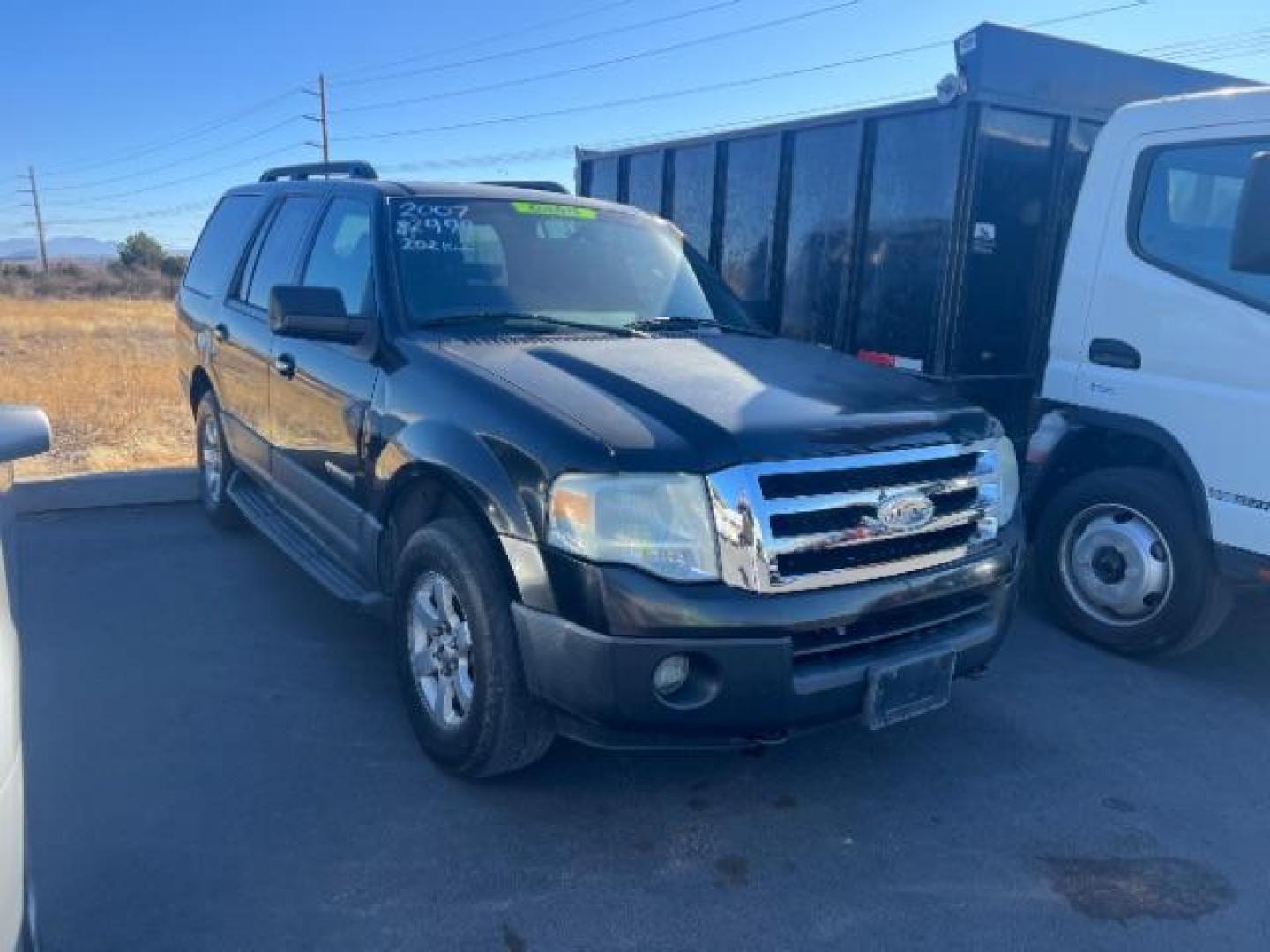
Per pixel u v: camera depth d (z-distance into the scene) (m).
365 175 5.41
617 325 4.43
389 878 3.14
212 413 6.34
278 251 5.48
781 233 6.88
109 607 5.26
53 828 3.33
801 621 3.12
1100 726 4.34
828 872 3.27
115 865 3.15
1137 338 4.86
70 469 8.10
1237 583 4.56
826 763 3.95
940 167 5.64
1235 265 4.16
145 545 6.29
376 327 4.15
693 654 3.08
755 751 3.80
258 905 2.99
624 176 8.59
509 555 3.24
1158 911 3.14
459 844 3.33
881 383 3.98
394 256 4.31
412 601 3.79
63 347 20.86
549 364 3.70
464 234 4.55
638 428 3.19
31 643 4.80
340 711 4.21
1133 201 4.89
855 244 6.22
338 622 5.14
